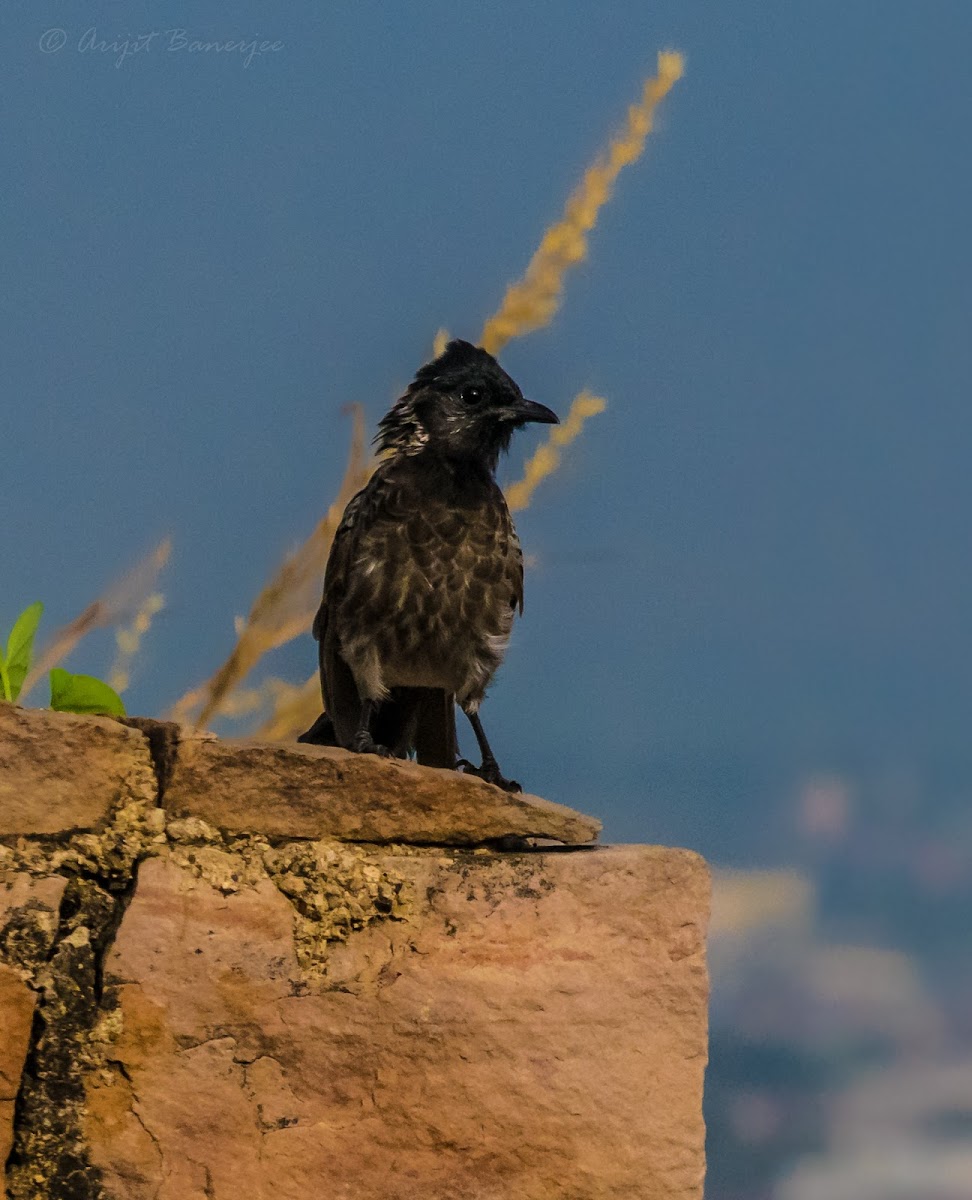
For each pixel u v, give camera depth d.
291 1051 8.56
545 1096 8.80
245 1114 8.44
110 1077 8.31
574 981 8.94
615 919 9.07
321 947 8.73
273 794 9.02
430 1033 8.73
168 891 8.59
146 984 8.45
